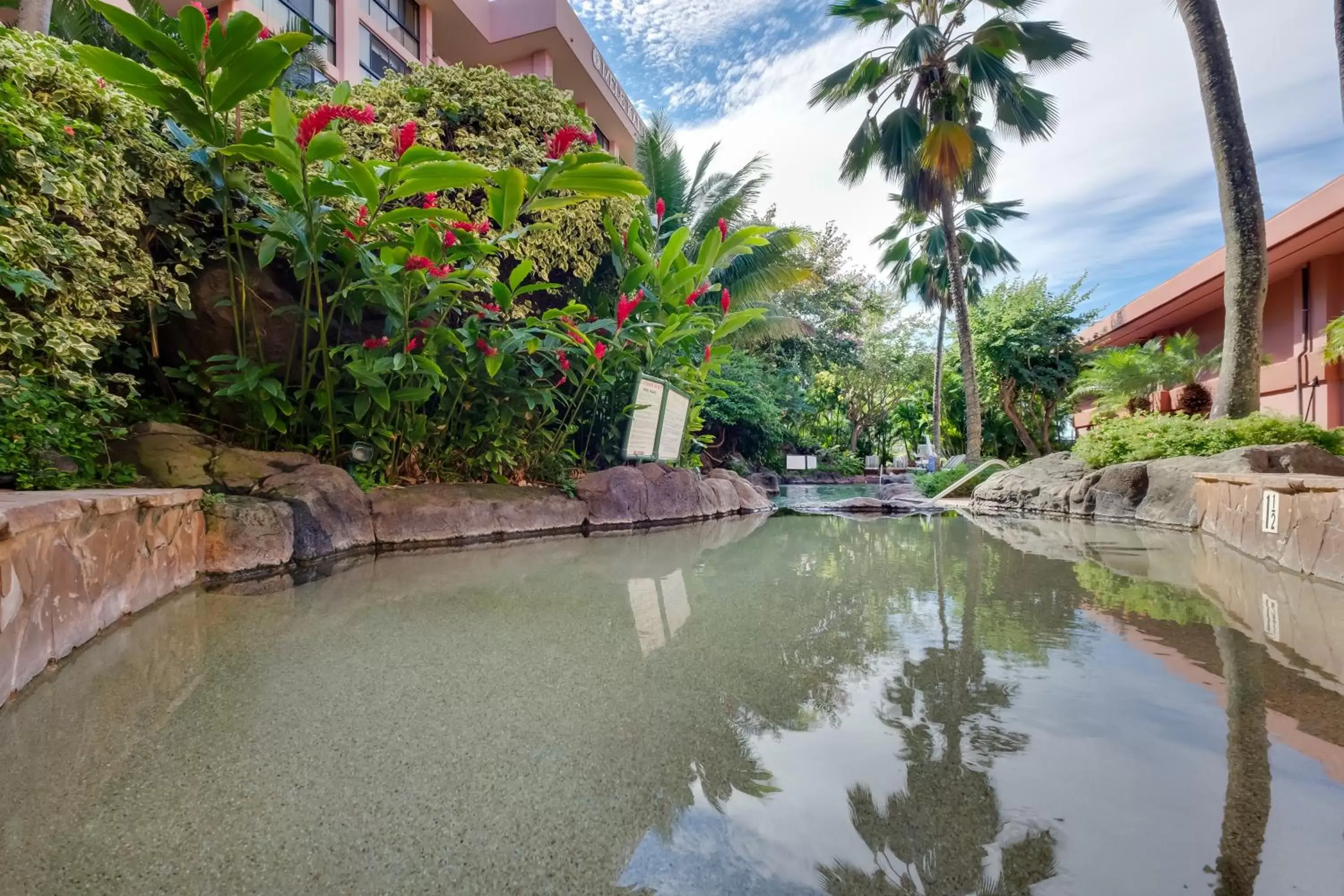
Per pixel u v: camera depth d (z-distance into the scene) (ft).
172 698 4.15
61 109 8.57
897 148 34.88
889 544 12.64
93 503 5.36
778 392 43.57
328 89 17.47
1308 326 30.53
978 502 25.03
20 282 7.20
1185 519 15.19
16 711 3.91
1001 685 4.16
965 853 2.29
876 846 2.36
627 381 17.98
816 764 3.05
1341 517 7.64
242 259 11.40
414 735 3.53
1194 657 4.72
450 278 12.10
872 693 4.05
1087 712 3.63
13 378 7.52
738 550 11.74
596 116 55.47
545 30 43.57
